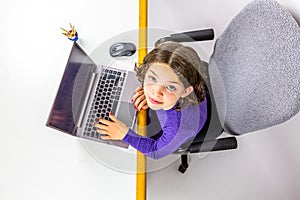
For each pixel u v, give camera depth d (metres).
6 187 1.35
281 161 1.54
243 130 1.10
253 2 0.98
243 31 1.03
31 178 1.36
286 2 1.01
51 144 1.38
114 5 1.52
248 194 1.49
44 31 1.51
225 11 1.65
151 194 1.42
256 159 1.53
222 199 1.47
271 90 0.93
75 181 1.36
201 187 1.46
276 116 0.95
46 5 1.53
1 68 1.47
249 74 1.01
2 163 1.36
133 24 1.50
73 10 1.53
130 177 1.36
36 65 1.48
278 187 1.52
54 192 1.35
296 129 1.54
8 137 1.39
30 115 1.42
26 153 1.38
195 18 1.63
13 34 1.50
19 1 1.54
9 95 1.44
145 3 1.21
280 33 0.90
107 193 1.35
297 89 0.88
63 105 1.05
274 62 0.92
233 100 1.08
